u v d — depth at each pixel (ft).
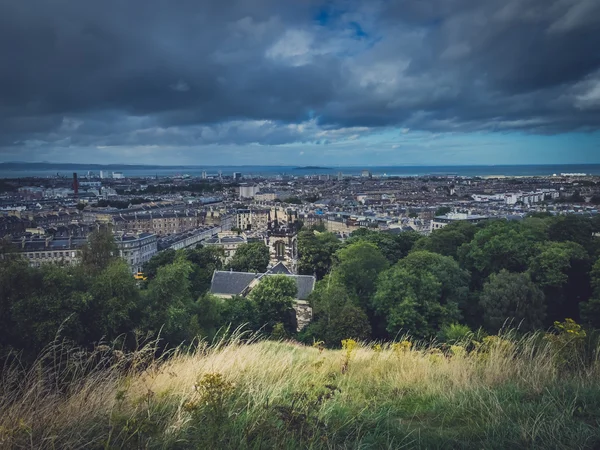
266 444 29.73
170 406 36.04
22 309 127.75
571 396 36.99
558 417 32.45
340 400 39.58
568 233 338.13
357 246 290.35
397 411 38.37
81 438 29.55
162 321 150.41
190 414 32.40
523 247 284.41
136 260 577.02
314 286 295.07
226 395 34.24
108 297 143.84
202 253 425.69
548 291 262.88
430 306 219.61
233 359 47.26
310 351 73.92
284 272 328.70
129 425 29.94
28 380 35.37
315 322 241.14
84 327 136.15
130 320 145.48
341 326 210.79
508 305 216.33
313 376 48.03
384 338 237.86
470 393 40.29
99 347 44.57
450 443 30.78
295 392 39.99
